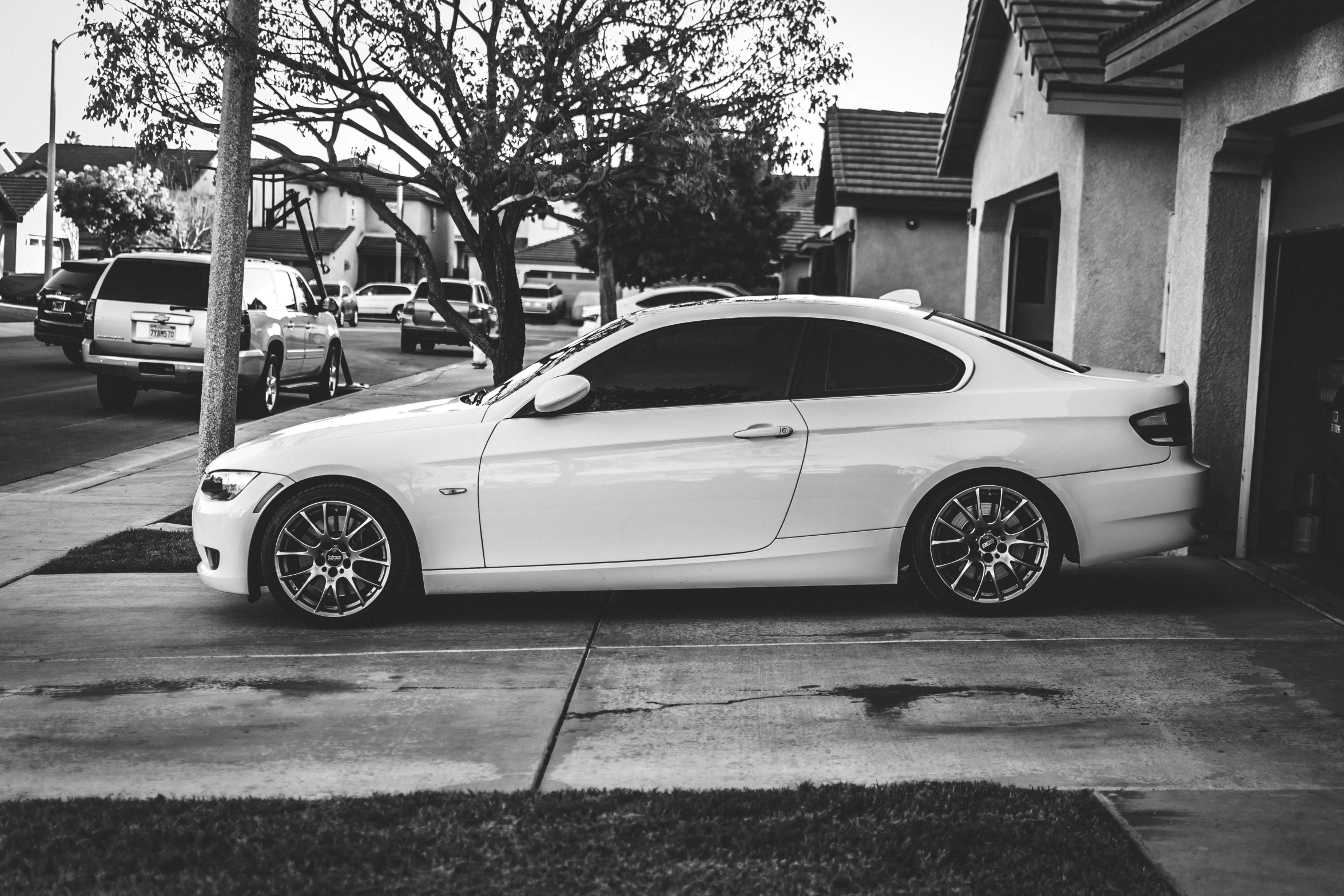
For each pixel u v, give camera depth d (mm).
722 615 6586
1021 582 6367
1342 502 7688
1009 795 4047
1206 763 4426
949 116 13570
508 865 3568
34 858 3617
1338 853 3664
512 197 8305
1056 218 12992
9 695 5309
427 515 6270
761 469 6234
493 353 9000
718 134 8273
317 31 8281
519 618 6590
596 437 6254
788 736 4758
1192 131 8055
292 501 6309
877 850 3633
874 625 6328
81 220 50094
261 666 5727
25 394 17875
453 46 8289
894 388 6363
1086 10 9836
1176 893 3420
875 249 21688
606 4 8102
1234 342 7871
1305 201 7391
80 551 8203
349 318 45250
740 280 29516
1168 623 6281
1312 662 5605
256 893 3398
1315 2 6574
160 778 4379
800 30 8484
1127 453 6289
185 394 18484
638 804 3992
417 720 4973
